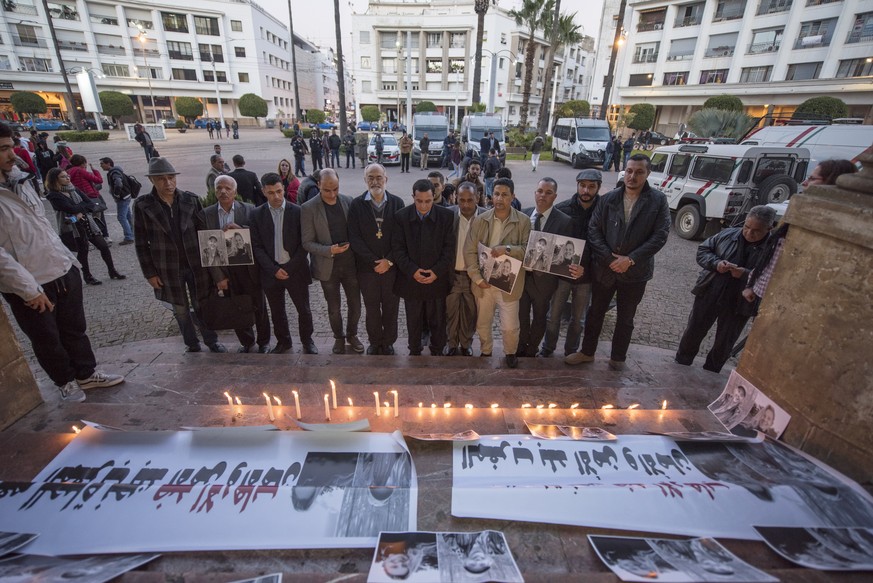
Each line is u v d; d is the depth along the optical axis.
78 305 3.03
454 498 1.98
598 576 1.55
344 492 2.02
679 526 1.84
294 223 4.04
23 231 2.67
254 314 4.32
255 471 2.13
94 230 6.52
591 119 21.70
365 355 4.20
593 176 3.90
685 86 35.84
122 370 3.50
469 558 1.66
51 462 2.16
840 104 24.12
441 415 2.67
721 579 1.54
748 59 32.41
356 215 3.91
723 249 3.76
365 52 55.19
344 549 1.78
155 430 2.44
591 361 4.10
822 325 2.21
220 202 4.08
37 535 1.80
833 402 2.15
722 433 2.56
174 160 21.22
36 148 12.43
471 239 3.78
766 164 8.92
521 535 1.82
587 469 2.21
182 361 4.10
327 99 93.06
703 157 9.76
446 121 22.30
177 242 3.94
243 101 51.28
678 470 2.19
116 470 2.12
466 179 5.92
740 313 3.67
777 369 2.49
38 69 46.09
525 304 4.06
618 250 3.58
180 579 1.57
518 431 2.54
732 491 2.01
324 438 2.32
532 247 3.63
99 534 1.81
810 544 1.75
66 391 2.99
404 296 4.02
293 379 3.48
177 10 50.62
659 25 37.19
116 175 8.40
